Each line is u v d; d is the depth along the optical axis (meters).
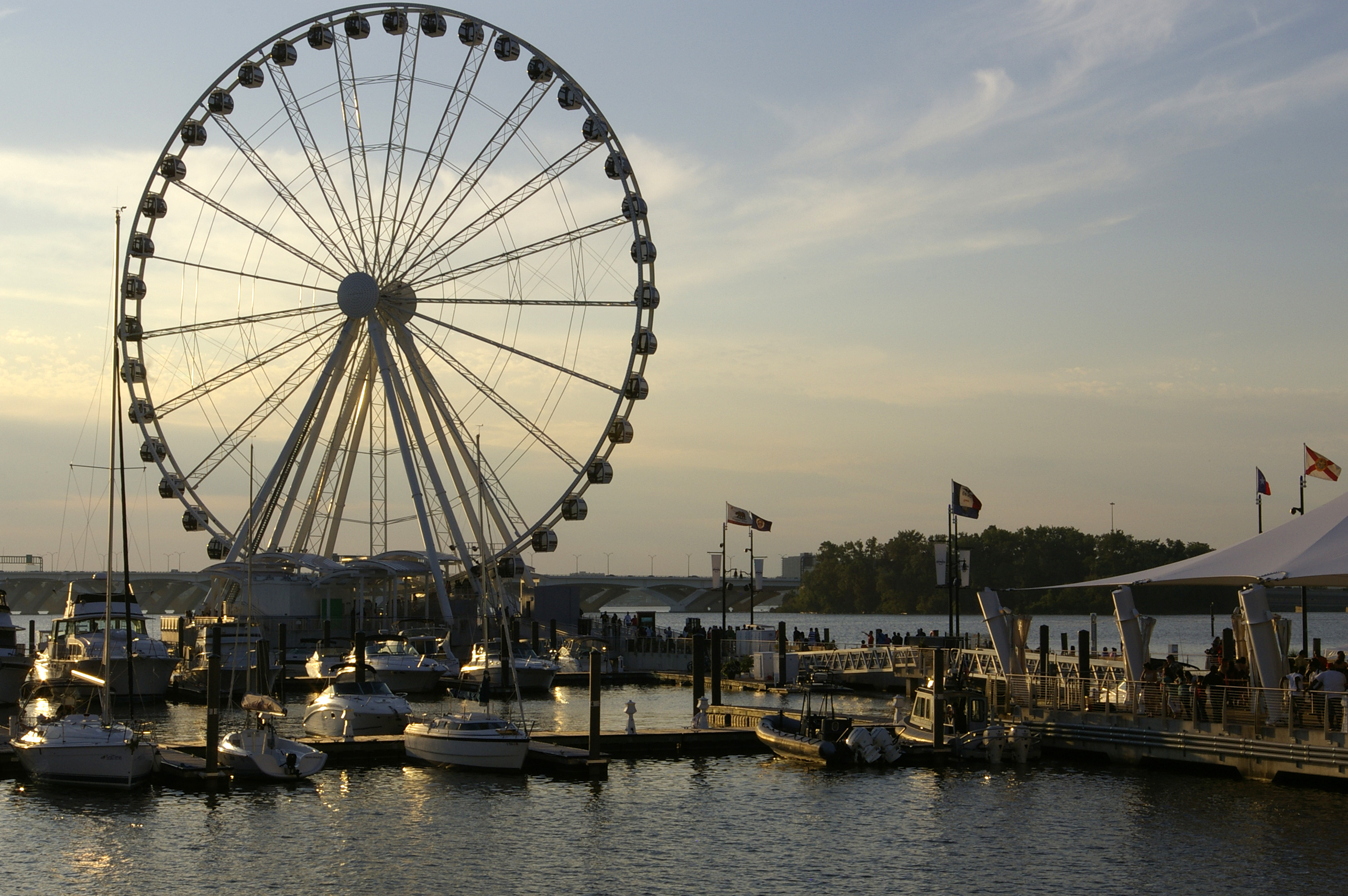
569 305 77.06
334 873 34.72
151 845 36.97
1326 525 42.31
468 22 75.50
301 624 85.31
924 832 38.47
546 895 33.09
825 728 49.44
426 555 88.81
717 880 34.28
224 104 77.62
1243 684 44.50
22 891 33.25
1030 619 52.69
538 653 83.69
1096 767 46.47
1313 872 33.84
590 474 78.25
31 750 43.56
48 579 175.75
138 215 77.62
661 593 191.50
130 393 78.19
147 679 67.88
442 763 47.16
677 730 54.69
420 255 77.69
